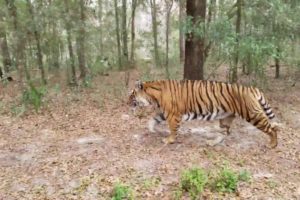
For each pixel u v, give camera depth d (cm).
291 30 1132
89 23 1672
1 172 739
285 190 642
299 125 957
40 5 1441
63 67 1866
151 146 829
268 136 881
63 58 1886
